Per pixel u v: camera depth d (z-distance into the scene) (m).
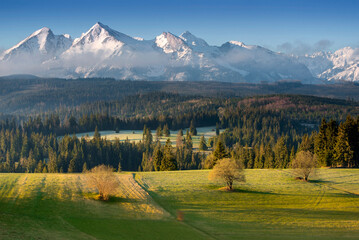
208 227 55.22
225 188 81.56
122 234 49.75
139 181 88.56
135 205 65.50
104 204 64.75
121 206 64.25
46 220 53.00
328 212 64.94
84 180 83.69
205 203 69.69
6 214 54.00
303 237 51.03
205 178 94.06
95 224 53.22
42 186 74.69
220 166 80.50
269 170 108.38
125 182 86.25
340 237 51.00
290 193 78.69
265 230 54.12
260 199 73.44
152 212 61.84
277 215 62.72
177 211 63.78
